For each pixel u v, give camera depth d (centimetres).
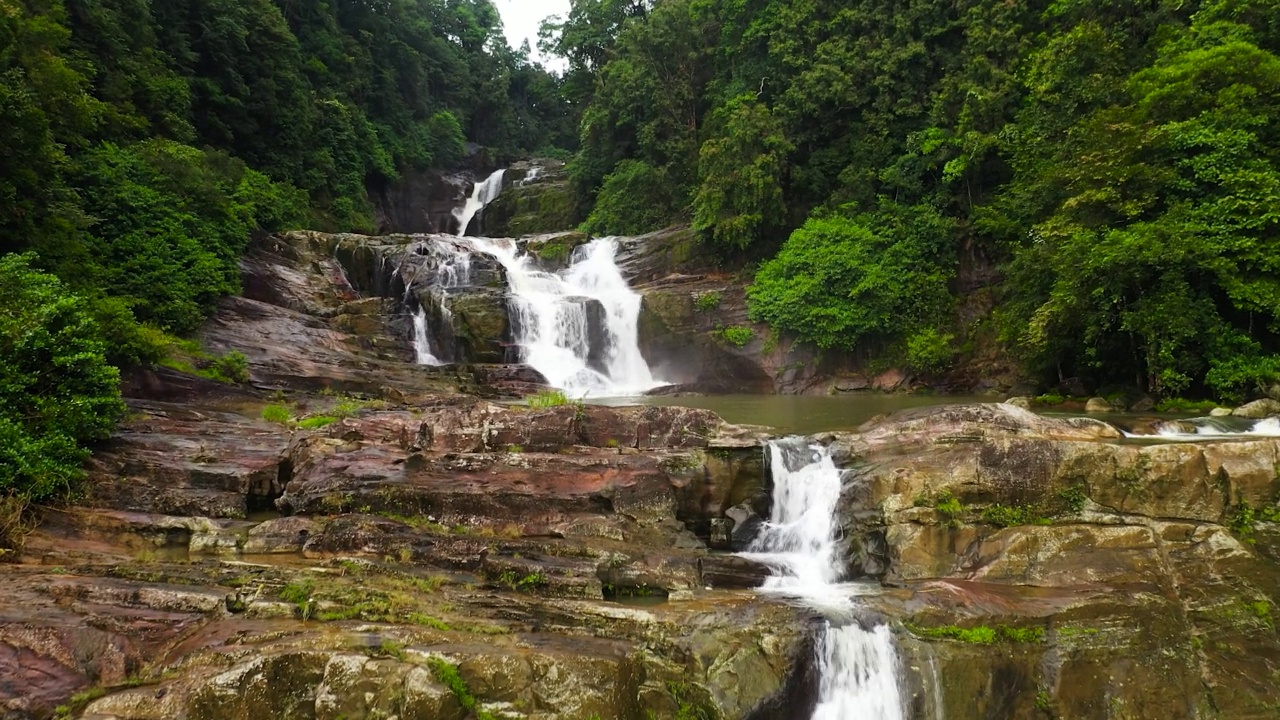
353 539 1034
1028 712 873
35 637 712
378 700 704
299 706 708
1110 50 2117
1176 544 1018
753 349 2622
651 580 1003
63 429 1120
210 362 1770
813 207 2928
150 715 664
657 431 1324
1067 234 1792
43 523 1030
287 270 2628
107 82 2628
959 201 2642
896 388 2480
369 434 1327
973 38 2578
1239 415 1467
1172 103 1812
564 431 1306
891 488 1102
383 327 2505
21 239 1516
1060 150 2008
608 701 750
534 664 748
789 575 1074
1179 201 1708
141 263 1908
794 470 1240
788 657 840
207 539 1045
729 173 2903
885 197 2681
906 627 890
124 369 1546
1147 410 1672
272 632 773
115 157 2125
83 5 2572
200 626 788
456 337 2503
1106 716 881
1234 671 926
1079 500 1066
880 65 2819
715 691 809
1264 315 1638
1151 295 1642
